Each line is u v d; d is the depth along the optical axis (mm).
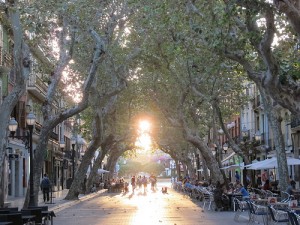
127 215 26609
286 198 22891
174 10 21344
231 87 35469
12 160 44219
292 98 15633
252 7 14828
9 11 20484
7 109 19859
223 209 29000
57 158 67562
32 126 25672
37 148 26766
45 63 27406
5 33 38562
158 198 45000
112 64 33844
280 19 19250
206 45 20703
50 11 22625
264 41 15102
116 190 61750
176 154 75125
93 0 24984
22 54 20047
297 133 44438
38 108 50000
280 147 24938
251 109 60344
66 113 26625
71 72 36750
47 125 26578
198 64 29109
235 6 15500
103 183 69438
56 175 67000
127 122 52844
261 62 20656
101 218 25047
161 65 33969
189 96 39656
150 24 28141
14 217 15484
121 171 151625
